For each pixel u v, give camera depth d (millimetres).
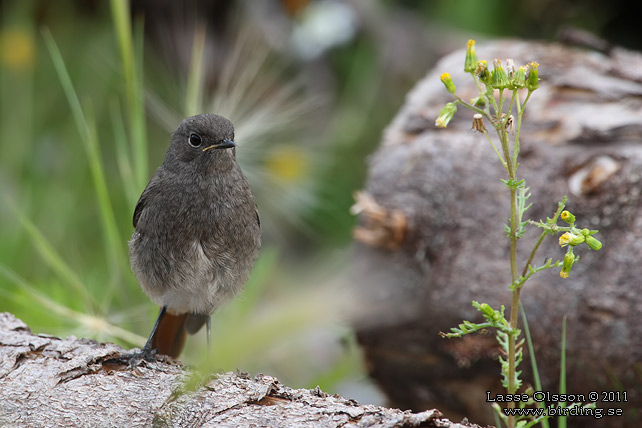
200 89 11250
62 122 17453
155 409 6438
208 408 6340
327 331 12055
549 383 8875
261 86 14711
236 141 10305
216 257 8492
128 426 6320
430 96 10578
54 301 10234
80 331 9406
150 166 16500
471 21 17812
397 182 10039
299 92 16203
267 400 6492
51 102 17656
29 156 16297
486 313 6191
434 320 9383
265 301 12555
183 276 8492
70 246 13531
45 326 10188
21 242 13852
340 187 15250
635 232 8633
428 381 9742
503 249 9148
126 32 10203
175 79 16766
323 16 16938
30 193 15000
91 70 17922
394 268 9820
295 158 13414
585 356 8656
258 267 11203
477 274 9164
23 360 7016
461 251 9352
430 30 17547
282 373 12047
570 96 9789
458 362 9219
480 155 9617
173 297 8641
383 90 16859
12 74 17203
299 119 14977
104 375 6879
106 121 17438
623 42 17812
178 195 8391
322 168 15062
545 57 10516
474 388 9438
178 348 9266
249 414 6258
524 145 9414
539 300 8781
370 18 17266
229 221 8461
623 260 8570
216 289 8586
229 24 16875
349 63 16984
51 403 6535
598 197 8836
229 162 8461
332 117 16281
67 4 18750
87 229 15180
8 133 16359
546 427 6887
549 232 6102
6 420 6402
